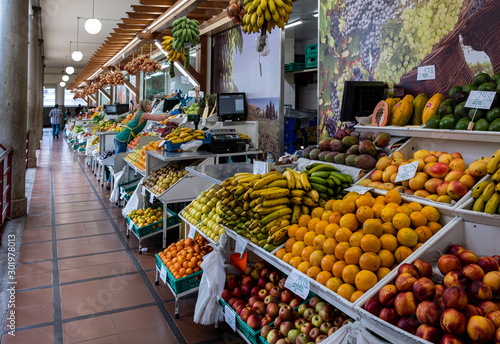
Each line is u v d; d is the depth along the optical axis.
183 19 5.59
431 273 1.76
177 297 3.21
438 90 3.00
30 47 11.30
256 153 5.64
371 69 3.59
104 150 9.13
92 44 17.53
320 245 2.16
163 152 5.11
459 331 1.48
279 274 2.82
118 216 6.20
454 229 1.95
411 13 3.17
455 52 2.87
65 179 9.34
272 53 5.54
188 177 4.60
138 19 7.50
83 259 4.46
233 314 2.74
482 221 1.89
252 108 6.09
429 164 2.31
